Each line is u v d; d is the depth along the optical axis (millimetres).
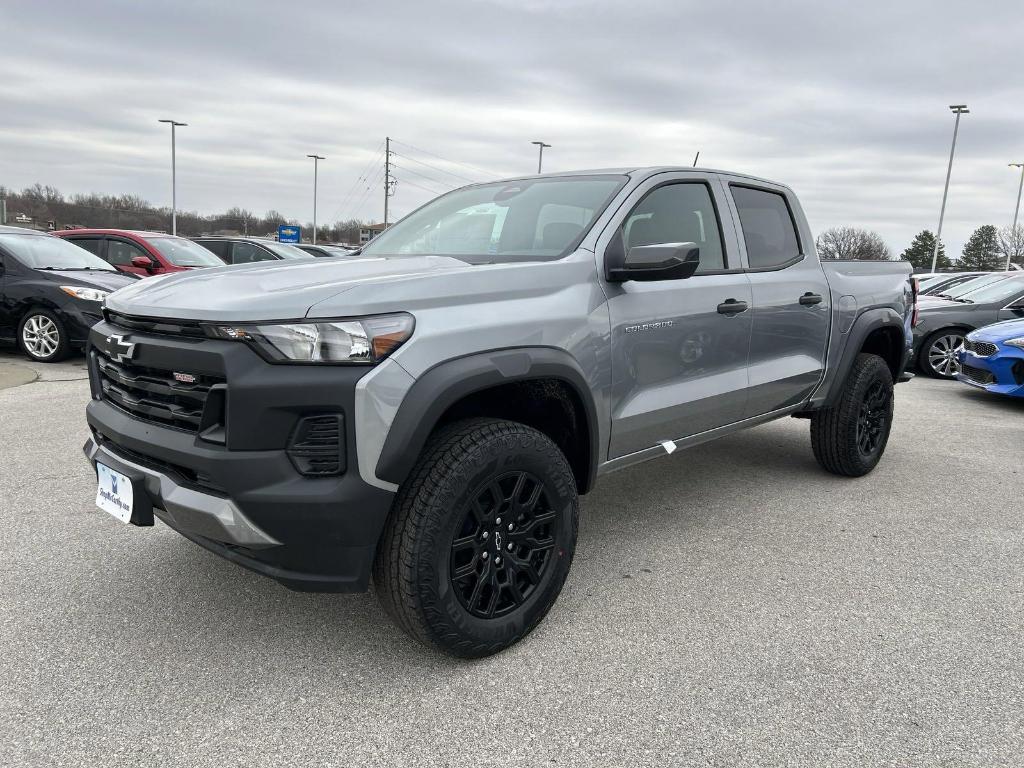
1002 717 2178
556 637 2609
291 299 2117
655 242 3199
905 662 2475
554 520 2564
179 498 2178
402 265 2660
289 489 2066
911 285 4945
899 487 4473
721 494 4273
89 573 3027
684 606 2861
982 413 7016
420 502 2201
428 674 2365
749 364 3619
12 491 3961
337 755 1972
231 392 2064
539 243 2988
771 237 3959
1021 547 3521
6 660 2389
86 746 1980
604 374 2781
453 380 2211
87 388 6812
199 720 2107
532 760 1964
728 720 2145
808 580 3117
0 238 8453
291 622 2682
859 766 1958
